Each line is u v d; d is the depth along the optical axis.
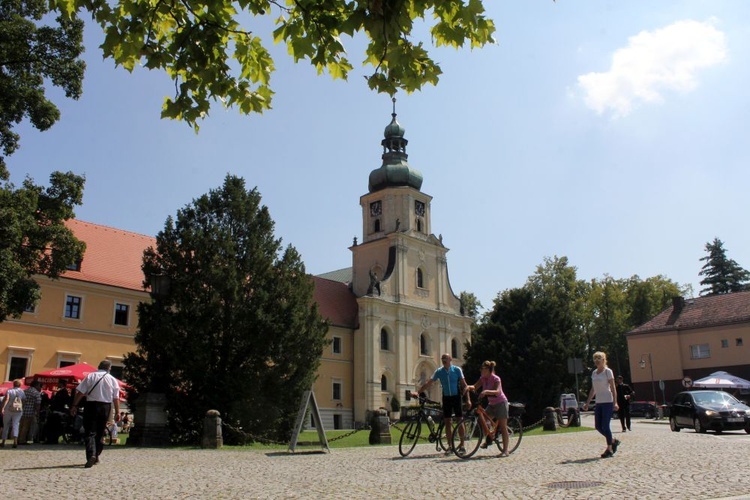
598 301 82.19
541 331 46.56
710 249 85.50
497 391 13.84
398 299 61.59
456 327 67.69
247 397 22.91
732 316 55.38
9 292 23.84
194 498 8.20
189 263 24.00
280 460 13.91
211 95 7.04
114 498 8.23
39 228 25.89
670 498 7.57
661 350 58.09
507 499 7.79
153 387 22.22
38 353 39.56
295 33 6.50
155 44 6.72
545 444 17.06
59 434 20.61
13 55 25.14
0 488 9.15
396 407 58.56
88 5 6.55
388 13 5.62
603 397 12.91
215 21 6.80
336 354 58.12
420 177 67.50
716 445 15.19
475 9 5.80
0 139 25.14
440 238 68.31
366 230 66.56
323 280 63.88
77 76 26.45
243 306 23.78
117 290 43.97
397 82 6.53
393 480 9.85
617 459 12.27
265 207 26.16
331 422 56.09
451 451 14.14
